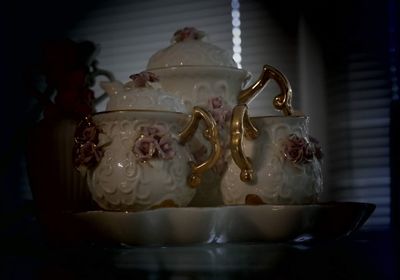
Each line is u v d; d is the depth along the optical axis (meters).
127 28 0.83
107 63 0.83
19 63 0.84
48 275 0.45
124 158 0.52
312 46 0.78
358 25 0.77
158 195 0.52
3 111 0.83
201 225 0.49
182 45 0.60
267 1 0.79
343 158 0.77
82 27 0.84
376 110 0.77
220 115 0.56
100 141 0.53
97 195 0.54
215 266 0.44
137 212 0.48
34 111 0.81
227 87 0.58
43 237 0.62
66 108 0.66
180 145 0.53
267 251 0.47
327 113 0.77
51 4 0.85
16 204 0.81
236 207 0.50
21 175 0.82
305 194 0.55
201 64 0.58
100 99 0.75
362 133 0.77
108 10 0.83
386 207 0.76
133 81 0.55
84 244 0.53
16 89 0.83
